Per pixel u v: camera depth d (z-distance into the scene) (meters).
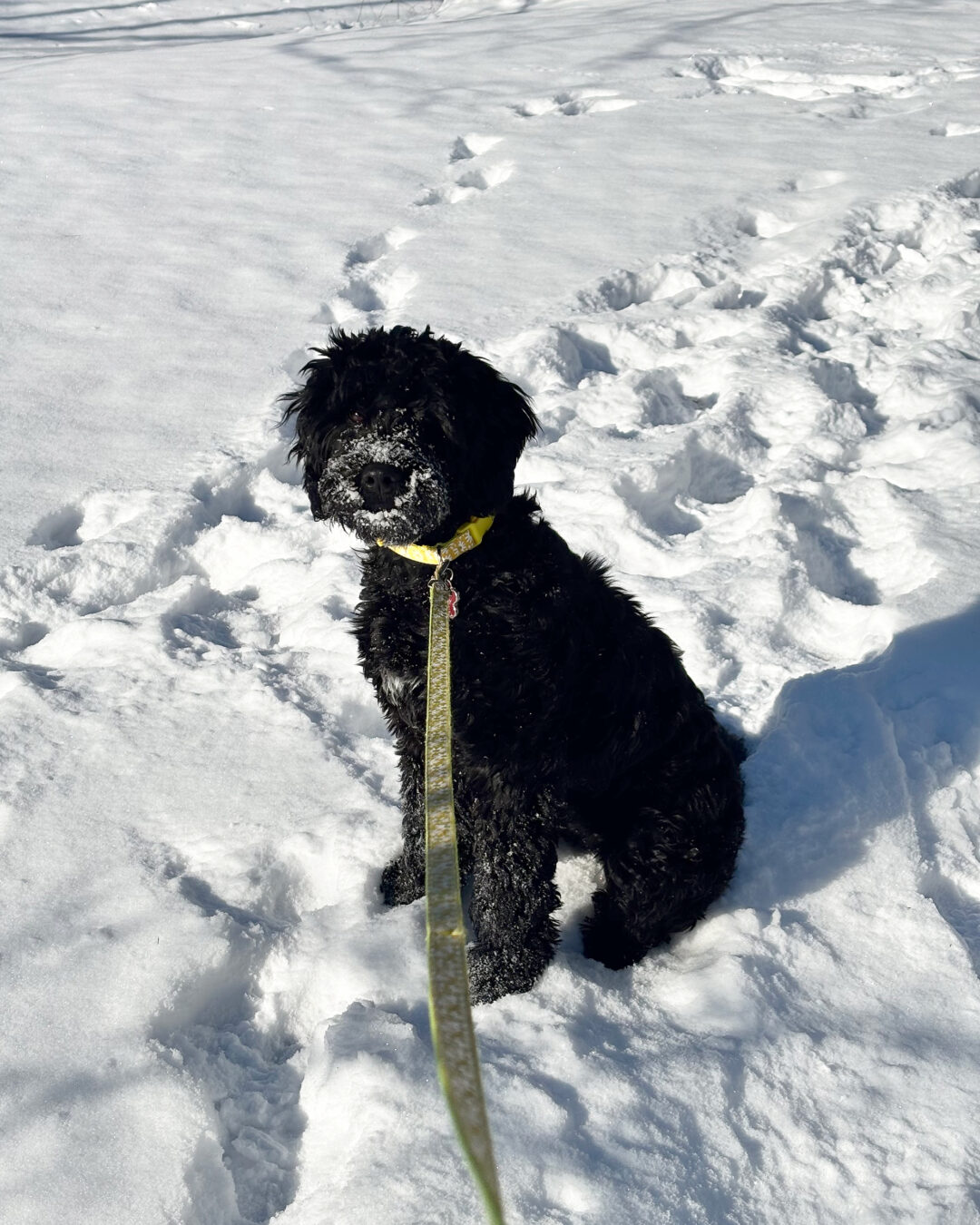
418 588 1.14
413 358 1.14
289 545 1.87
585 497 1.87
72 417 2.15
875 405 2.20
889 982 1.13
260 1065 1.10
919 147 3.27
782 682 1.56
